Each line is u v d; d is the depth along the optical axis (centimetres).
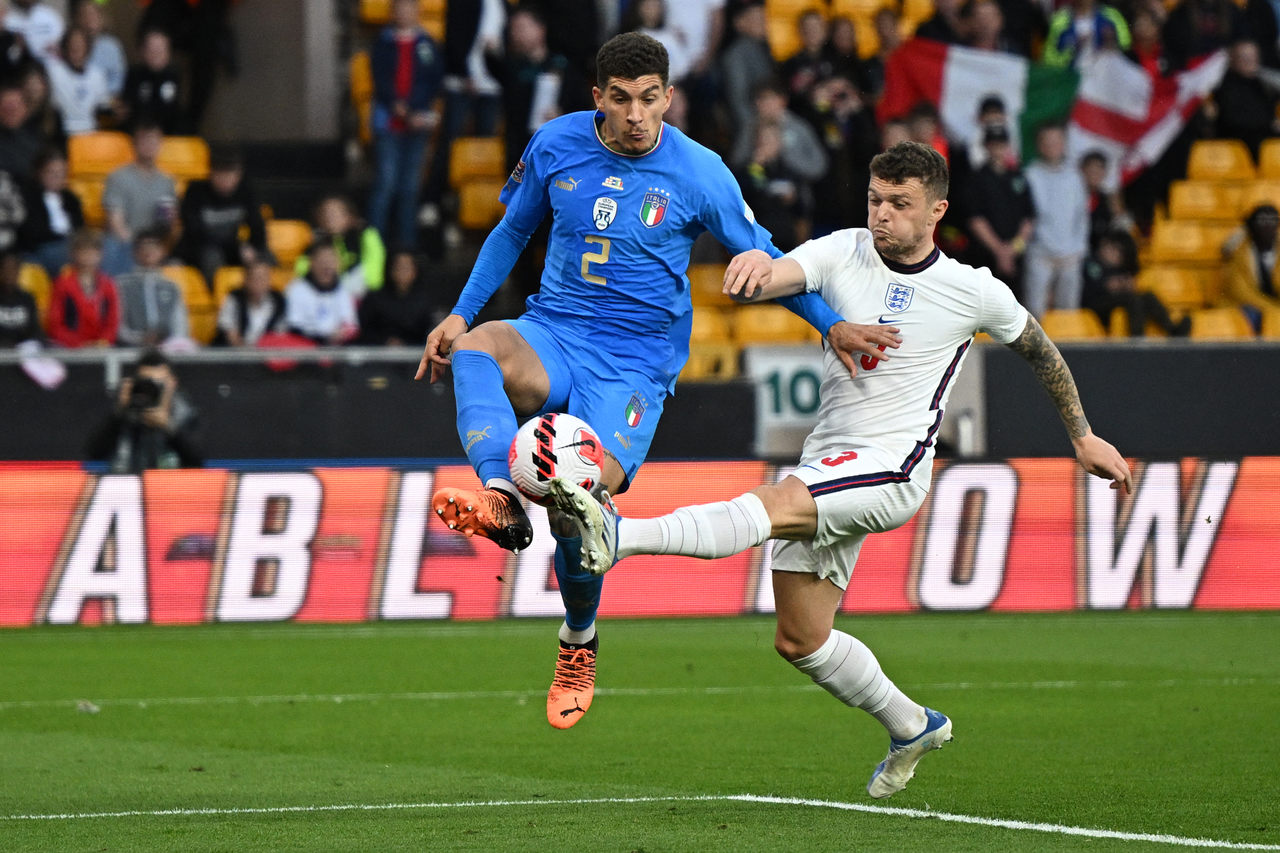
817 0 5997
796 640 1792
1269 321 5306
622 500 3953
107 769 2177
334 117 6134
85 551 3856
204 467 4150
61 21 5356
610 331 1828
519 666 3275
